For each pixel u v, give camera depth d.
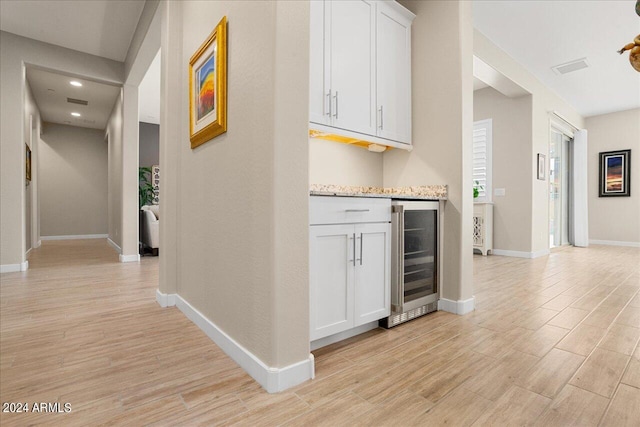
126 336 1.90
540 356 1.60
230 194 1.67
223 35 1.71
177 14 2.50
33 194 5.89
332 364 1.54
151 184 7.83
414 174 2.55
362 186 2.62
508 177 5.01
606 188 6.35
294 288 1.38
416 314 2.18
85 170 8.09
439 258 2.35
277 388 1.32
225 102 1.71
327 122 1.97
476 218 5.11
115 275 3.62
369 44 2.22
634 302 2.53
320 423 1.11
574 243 6.40
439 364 1.53
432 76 2.43
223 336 1.71
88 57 4.34
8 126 3.75
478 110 5.34
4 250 3.75
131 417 1.15
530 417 1.13
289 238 1.36
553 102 5.36
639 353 1.63
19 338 1.86
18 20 3.56
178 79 2.49
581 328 1.98
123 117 4.64
